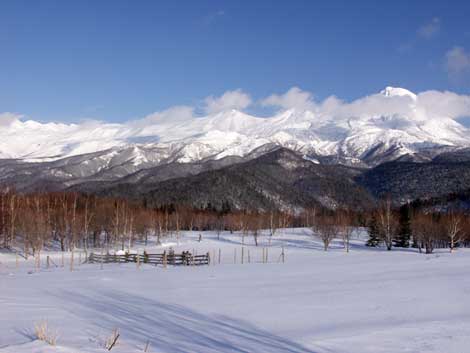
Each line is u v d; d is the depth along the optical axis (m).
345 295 28.09
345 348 16.28
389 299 26.38
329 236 91.94
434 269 43.69
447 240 92.50
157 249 89.69
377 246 100.25
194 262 59.50
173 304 25.67
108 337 16.83
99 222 91.75
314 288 31.58
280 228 137.38
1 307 23.28
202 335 18.30
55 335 16.69
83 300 26.94
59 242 90.69
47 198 94.50
